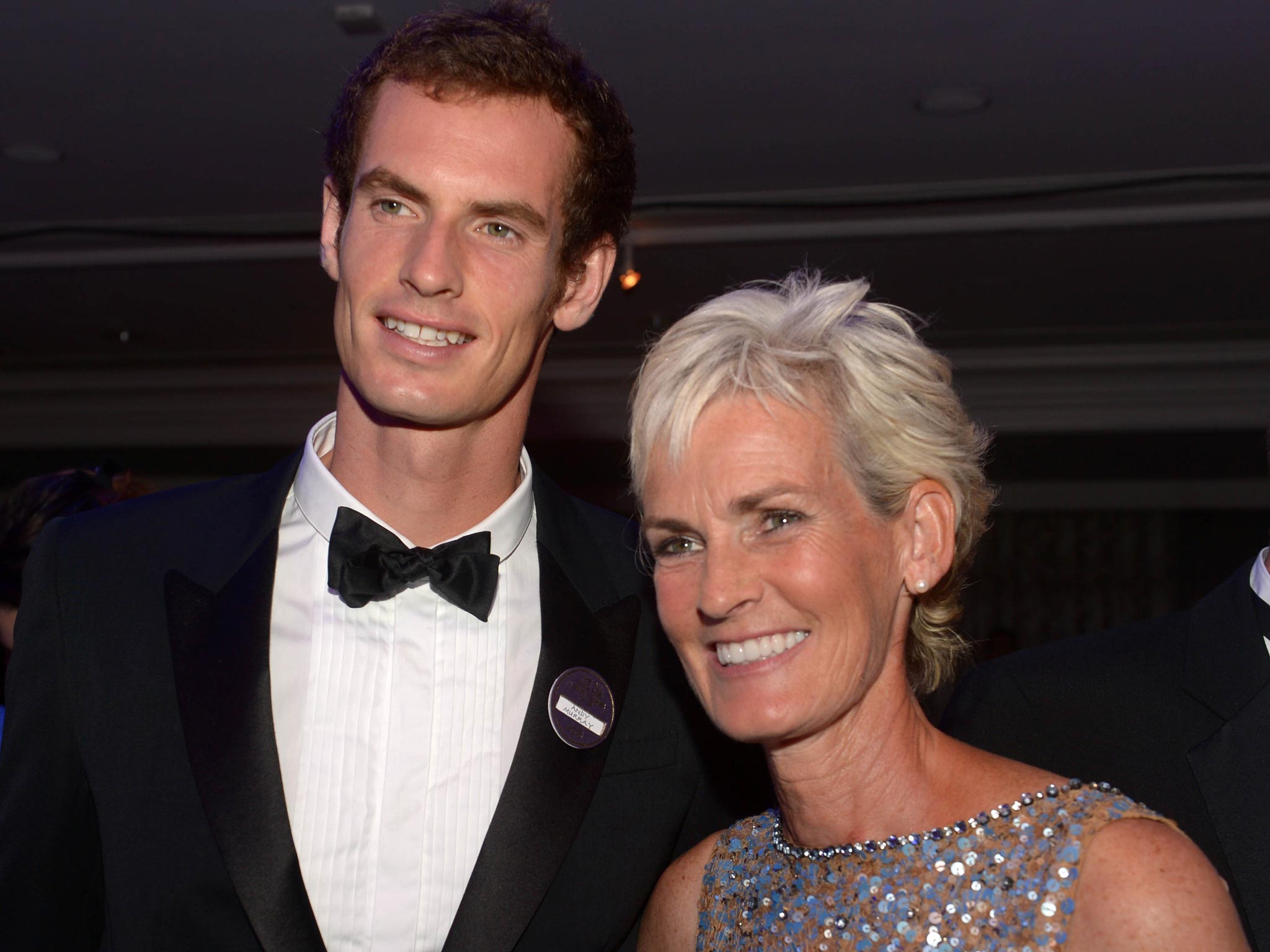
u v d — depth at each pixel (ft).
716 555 4.44
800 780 4.64
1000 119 17.28
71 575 5.49
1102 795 4.27
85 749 5.19
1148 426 30.73
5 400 35.09
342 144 5.57
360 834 5.29
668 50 15.15
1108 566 34.91
